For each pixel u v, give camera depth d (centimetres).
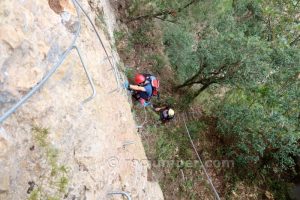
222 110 964
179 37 869
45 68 352
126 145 511
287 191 1112
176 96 981
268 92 856
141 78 691
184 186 859
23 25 329
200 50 820
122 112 538
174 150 883
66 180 351
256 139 909
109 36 657
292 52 803
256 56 748
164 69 972
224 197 962
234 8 1045
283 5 1040
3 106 293
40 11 369
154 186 625
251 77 781
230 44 772
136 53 876
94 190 389
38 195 318
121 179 454
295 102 839
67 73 391
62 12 416
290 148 909
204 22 978
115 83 551
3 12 309
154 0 830
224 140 1030
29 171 315
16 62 313
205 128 1016
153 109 864
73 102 389
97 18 613
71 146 372
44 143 334
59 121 360
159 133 842
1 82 293
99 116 439
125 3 886
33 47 337
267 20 1051
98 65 487
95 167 401
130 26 889
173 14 884
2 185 276
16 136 302
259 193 1055
